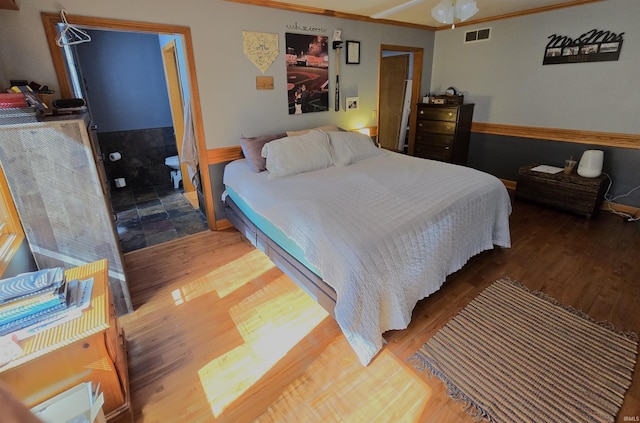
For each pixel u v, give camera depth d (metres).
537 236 3.13
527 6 3.63
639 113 3.30
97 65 4.30
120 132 4.65
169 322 2.07
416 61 4.85
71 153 1.76
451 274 2.54
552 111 3.91
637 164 3.41
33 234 1.79
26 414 0.46
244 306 2.21
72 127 1.72
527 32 3.90
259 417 1.47
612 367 1.67
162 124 4.93
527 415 1.44
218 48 2.94
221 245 3.08
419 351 1.81
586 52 3.50
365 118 4.40
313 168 2.93
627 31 3.21
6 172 1.65
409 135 5.26
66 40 2.42
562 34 3.64
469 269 2.60
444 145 4.60
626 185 3.53
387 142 6.34
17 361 1.08
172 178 4.96
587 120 3.66
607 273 2.49
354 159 3.18
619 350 1.77
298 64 3.51
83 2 2.30
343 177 2.67
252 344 1.88
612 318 2.01
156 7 2.56
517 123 4.25
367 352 1.71
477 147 4.74
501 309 2.12
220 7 2.86
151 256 2.89
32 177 1.71
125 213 3.90
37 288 1.23
